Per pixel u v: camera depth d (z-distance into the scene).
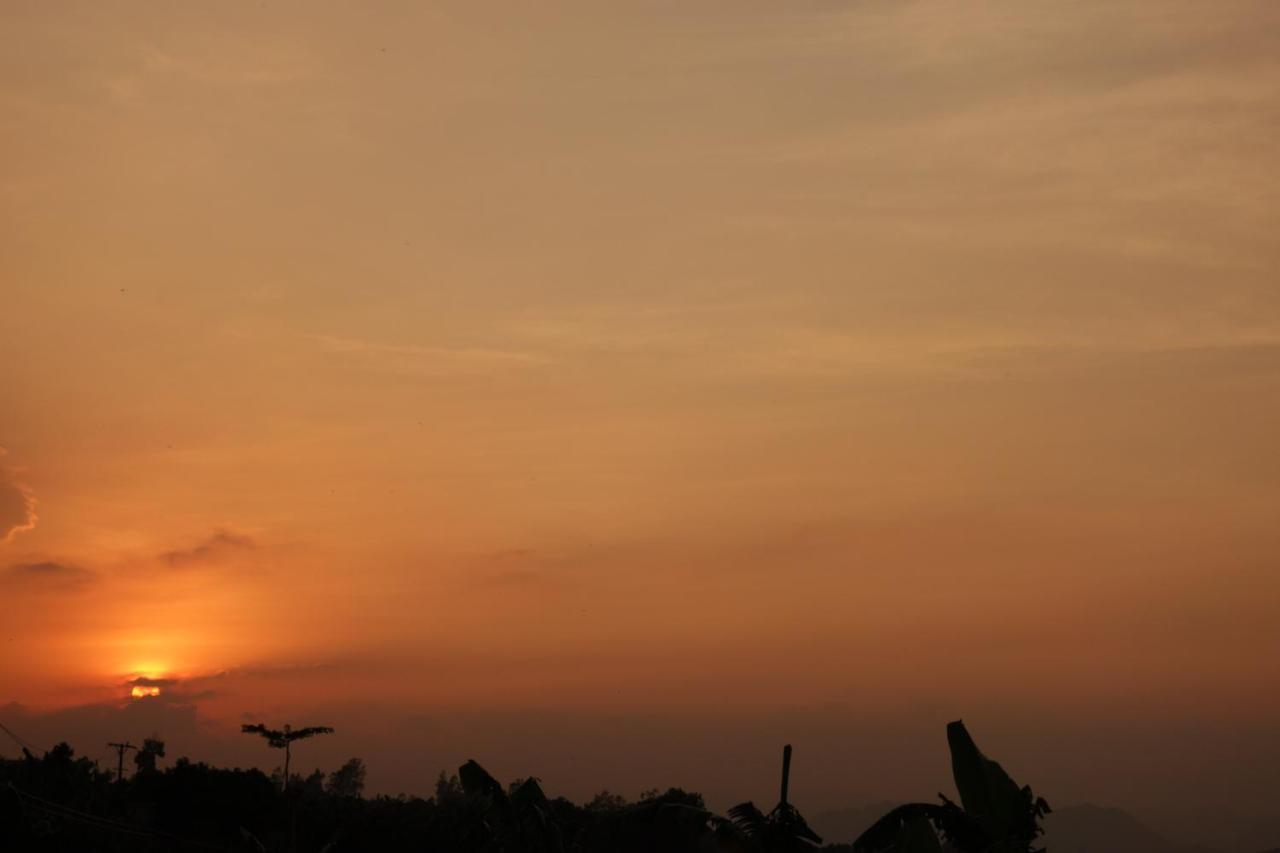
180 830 69.56
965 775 20.38
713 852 20.47
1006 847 19.34
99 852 54.72
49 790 64.69
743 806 20.62
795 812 20.42
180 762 74.69
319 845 68.12
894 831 19.91
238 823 70.38
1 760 68.00
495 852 33.91
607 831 21.06
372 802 74.44
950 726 20.83
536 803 32.88
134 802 72.56
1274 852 28.22
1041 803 19.94
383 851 65.12
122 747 78.62
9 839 39.94
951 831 19.73
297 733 69.25
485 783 32.84
